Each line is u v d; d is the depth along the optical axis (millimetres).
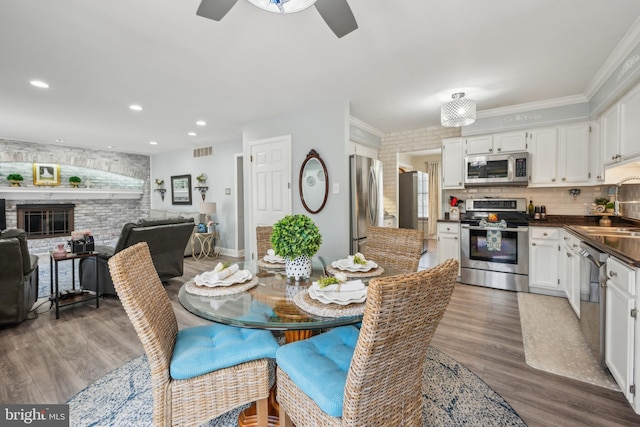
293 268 1846
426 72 2852
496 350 2330
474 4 1869
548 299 3432
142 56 2516
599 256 2023
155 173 7832
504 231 3789
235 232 6238
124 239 3365
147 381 1963
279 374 1400
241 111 4062
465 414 1645
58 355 2287
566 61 2625
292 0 1456
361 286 1516
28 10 1894
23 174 6082
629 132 2473
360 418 1014
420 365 1214
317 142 3850
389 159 5246
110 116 4277
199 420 1330
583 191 3746
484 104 3764
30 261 3104
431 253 6414
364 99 3588
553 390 1846
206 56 2525
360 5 1868
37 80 2986
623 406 1702
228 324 1282
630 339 1622
